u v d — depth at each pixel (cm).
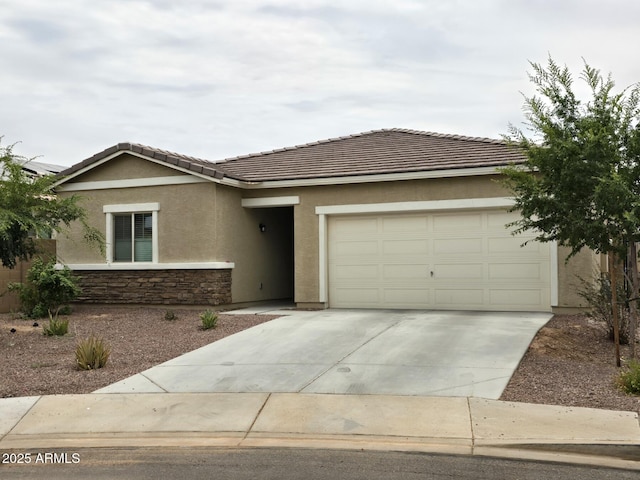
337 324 1327
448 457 639
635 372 852
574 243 1005
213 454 661
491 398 815
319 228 1662
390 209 1591
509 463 622
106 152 1717
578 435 680
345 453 656
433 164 1579
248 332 1266
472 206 1515
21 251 1328
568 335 1221
